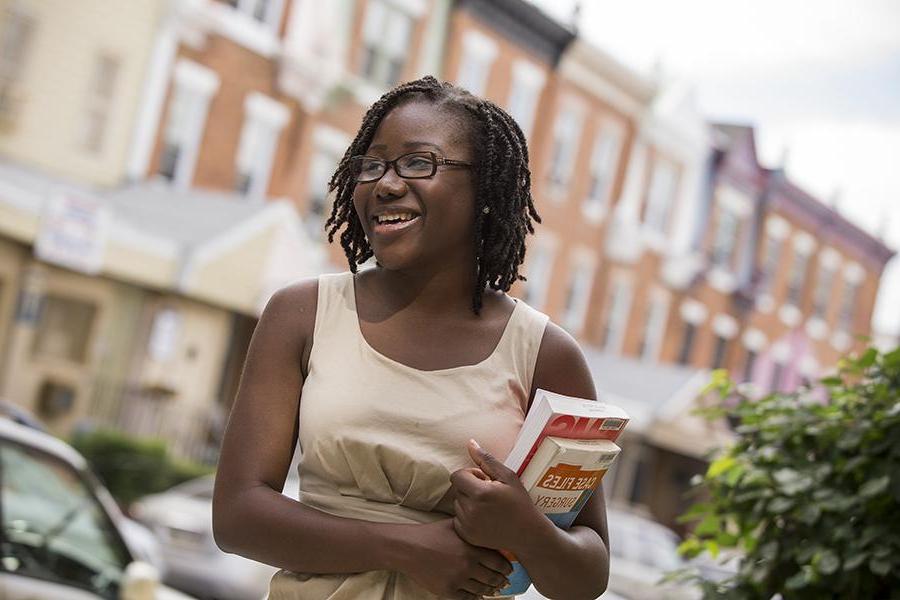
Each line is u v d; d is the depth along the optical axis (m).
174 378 19.73
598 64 27.91
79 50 19.25
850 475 3.31
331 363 2.28
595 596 2.28
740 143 32.66
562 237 28.12
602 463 2.21
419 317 2.33
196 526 10.72
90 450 15.91
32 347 18.16
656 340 31.41
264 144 22.12
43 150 18.95
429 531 2.15
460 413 2.24
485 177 2.31
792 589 3.31
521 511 2.11
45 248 17.03
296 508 2.18
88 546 5.34
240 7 21.25
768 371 35.41
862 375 3.46
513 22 25.84
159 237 18.45
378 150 2.32
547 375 2.38
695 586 3.52
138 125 20.19
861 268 38.19
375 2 23.34
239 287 19.84
